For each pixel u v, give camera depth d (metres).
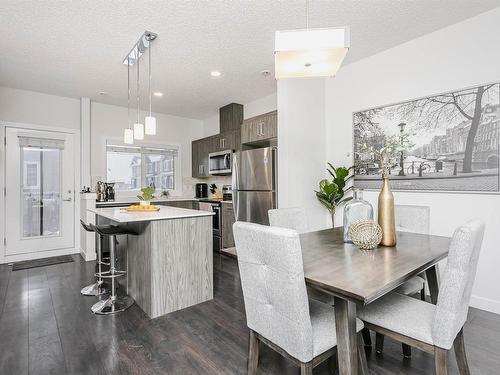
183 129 5.99
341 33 1.47
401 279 1.21
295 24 2.54
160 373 1.67
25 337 2.06
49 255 4.45
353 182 3.45
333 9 2.34
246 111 5.02
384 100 3.14
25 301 2.69
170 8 2.29
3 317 2.37
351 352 1.20
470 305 2.55
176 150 5.90
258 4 2.26
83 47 2.91
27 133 4.27
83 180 4.66
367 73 3.29
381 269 1.30
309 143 3.57
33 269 3.74
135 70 3.52
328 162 3.74
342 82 3.57
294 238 1.13
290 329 1.22
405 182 2.95
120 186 5.21
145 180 5.49
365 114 3.32
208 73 3.63
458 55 2.59
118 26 2.54
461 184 2.58
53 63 3.29
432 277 1.86
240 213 4.18
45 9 2.28
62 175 4.56
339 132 3.61
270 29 2.62
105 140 5.01
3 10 2.29
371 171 3.26
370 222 1.74
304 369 1.20
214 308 2.57
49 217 4.47
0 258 4.07
